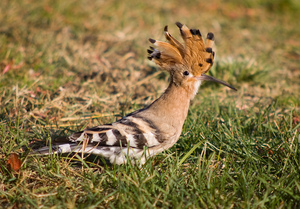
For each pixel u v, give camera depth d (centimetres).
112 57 1677
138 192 782
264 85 1491
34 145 971
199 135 1003
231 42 1966
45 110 1183
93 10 2177
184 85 930
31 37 1767
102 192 808
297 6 2428
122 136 872
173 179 823
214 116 1155
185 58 919
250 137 988
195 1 2484
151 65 1588
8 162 855
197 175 845
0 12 1997
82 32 1916
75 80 1438
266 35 2098
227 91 1439
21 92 1223
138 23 2094
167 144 918
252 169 896
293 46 1950
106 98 1300
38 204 752
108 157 892
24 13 2047
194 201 760
